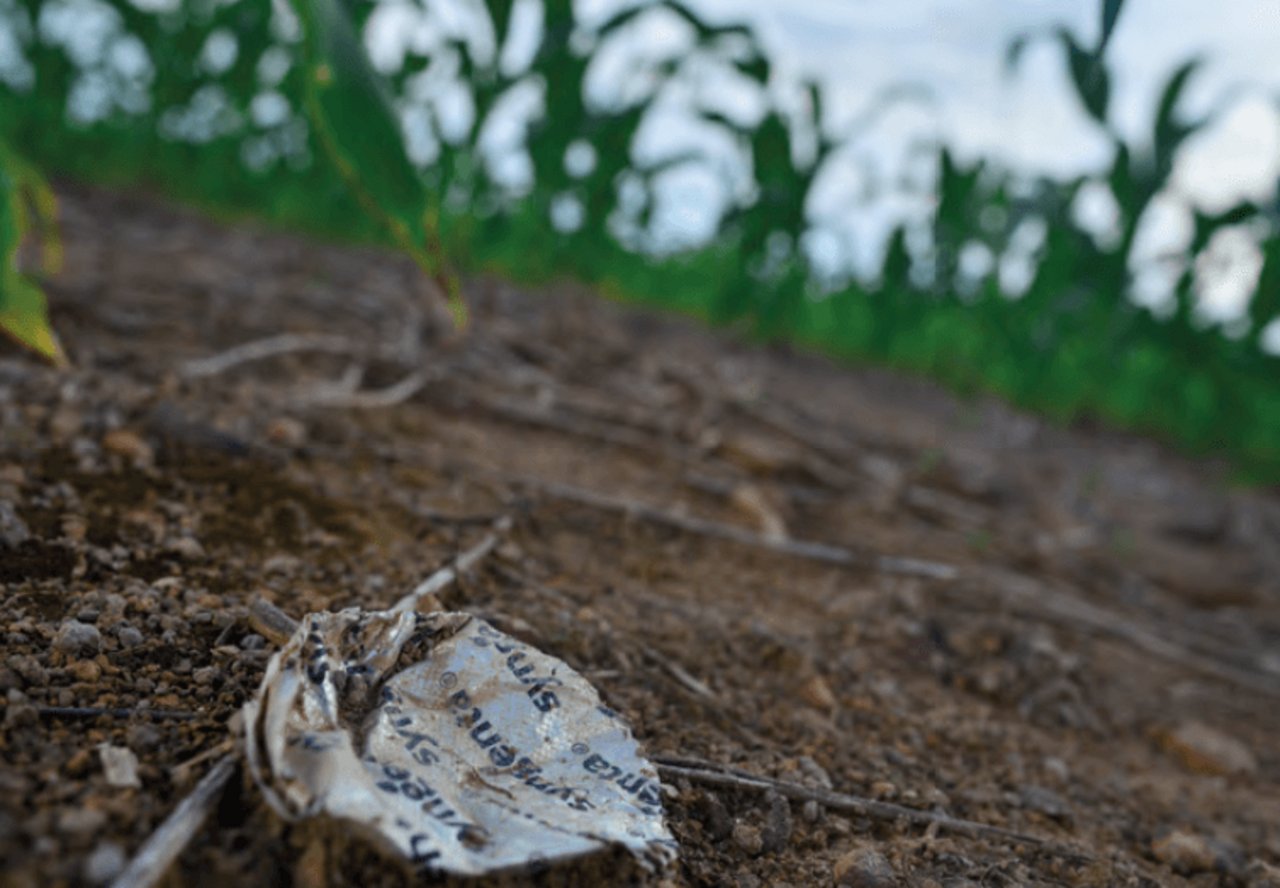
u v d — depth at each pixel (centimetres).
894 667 38
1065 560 54
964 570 46
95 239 70
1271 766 38
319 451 41
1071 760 36
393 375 52
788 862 29
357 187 30
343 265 85
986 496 62
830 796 31
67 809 25
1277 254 81
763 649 36
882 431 75
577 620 35
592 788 27
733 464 53
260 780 25
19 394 39
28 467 35
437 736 27
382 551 36
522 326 75
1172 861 32
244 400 43
